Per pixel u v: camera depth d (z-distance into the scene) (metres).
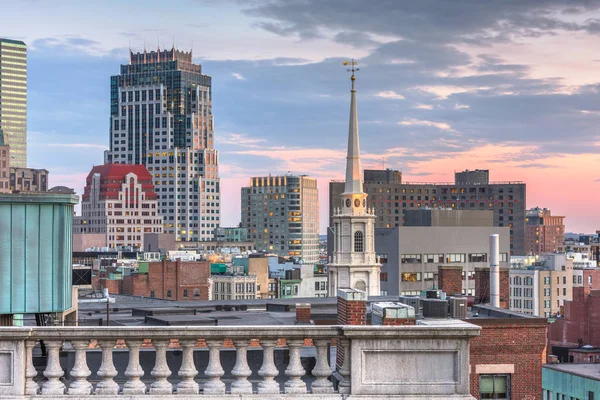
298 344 25.16
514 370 52.53
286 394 24.91
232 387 24.94
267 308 96.06
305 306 74.44
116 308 102.12
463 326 24.83
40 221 35.69
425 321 27.70
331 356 39.81
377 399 24.75
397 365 24.89
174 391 25.23
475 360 52.25
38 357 31.22
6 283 35.22
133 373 24.83
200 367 36.47
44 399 24.48
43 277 35.56
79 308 104.19
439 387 24.83
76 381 24.84
